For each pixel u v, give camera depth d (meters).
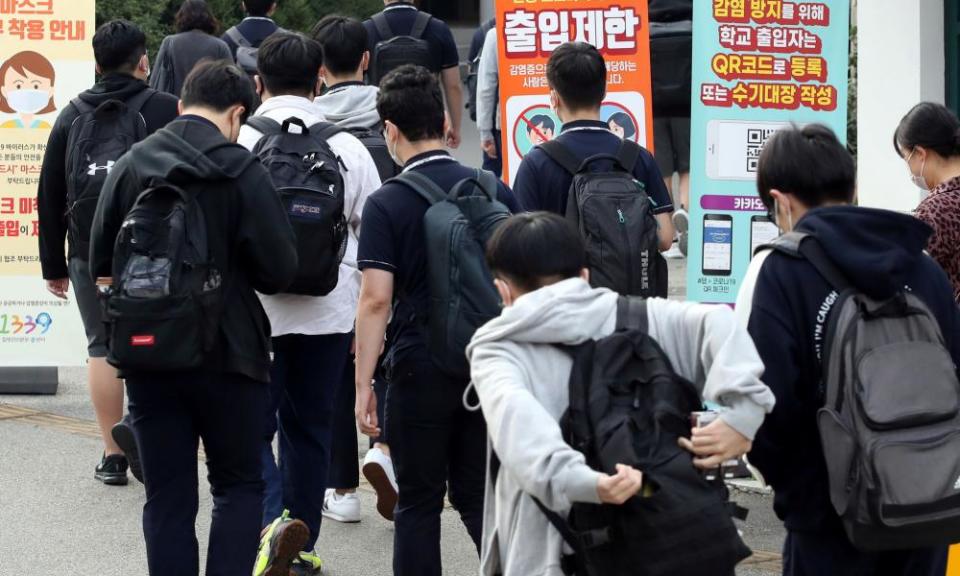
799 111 9.19
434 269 6.07
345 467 8.94
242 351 6.26
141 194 6.07
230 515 6.38
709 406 5.15
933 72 11.57
